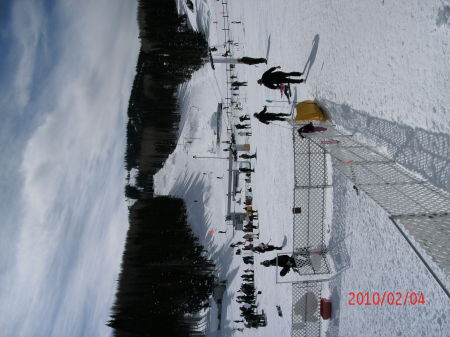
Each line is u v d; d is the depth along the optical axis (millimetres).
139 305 40094
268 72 12711
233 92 35469
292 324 10750
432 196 5836
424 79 6254
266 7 22234
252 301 21047
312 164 11117
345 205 9719
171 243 44062
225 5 43125
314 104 11273
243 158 27453
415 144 6590
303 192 11391
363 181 7055
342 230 9844
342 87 9773
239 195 29547
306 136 9852
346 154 8297
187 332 34438
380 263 7930
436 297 6094
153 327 37250
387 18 7426
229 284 29578
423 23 6238
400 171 6852
